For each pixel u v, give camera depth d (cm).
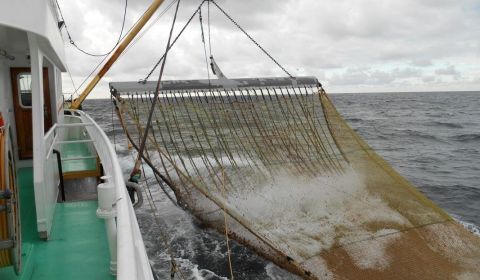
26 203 545
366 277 688
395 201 887
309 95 862
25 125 707
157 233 1081
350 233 799
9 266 343
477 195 1694
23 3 367
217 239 997
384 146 3206
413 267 714
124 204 284
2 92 588
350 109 8350
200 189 848
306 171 888
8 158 316
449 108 8912
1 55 579
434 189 1802
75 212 535
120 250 192
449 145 3272
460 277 687
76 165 762
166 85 759
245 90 802
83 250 419
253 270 862
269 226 816
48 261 394
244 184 859
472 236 827
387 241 777
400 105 10312
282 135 867
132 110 758
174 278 872
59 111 918
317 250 754
